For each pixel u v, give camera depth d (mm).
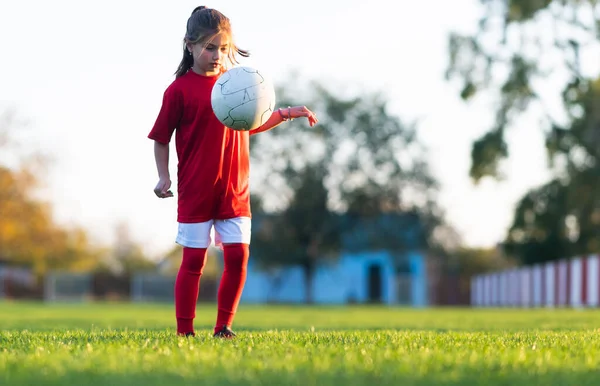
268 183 51750
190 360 3527
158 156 5418
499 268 55812
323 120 51594
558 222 41000
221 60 5363
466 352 4008
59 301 52281
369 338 5484
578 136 35719
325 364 3354
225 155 5277
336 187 52062
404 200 52000
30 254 50688
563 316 14750
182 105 5297
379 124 51250
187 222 5305
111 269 69250
